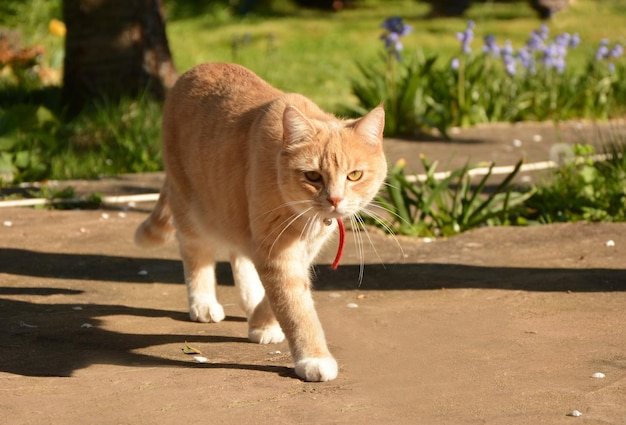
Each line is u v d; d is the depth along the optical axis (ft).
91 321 21.84
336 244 29.48
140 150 42.39
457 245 29.17
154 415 15.48
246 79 21.06
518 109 56.18
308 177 17.53
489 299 23.00
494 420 15.01
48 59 68.39
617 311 21.57
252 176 18.34
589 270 25.39
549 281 24.44
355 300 23.54
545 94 56.95
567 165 35.83
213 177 20.02
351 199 17.79
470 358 18.51
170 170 21.86
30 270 26.40
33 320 21.80
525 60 55.62
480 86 56.34
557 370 17.57
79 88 48.14
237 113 19.90
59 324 21.52
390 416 15.35
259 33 91.97
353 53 81.35
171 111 21.91
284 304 17.92
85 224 31.68
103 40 47.37
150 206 34.83
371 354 19.04
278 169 17.60
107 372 18.04
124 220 32.48
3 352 19.35
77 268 26.73
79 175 40.14
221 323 22.03
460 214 31.96
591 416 15.07
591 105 57.11
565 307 22.04
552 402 15.79
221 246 21.15
